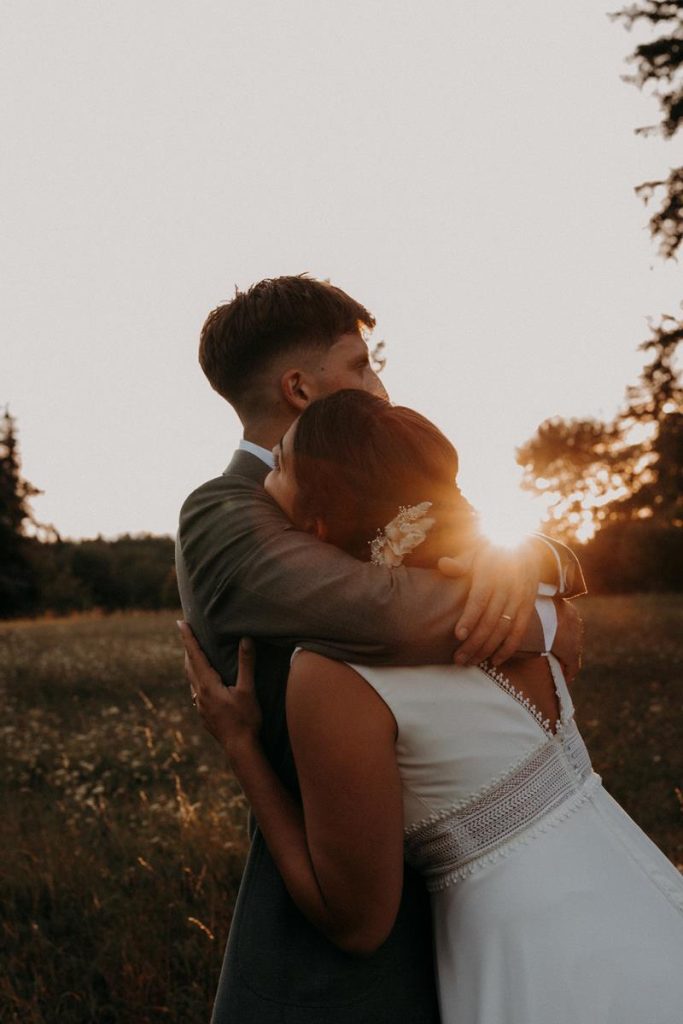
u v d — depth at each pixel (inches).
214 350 73.3
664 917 56.9
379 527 60.6
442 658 57.3
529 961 54.2
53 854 175.8
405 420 61.7
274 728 62.5
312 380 71.5
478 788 57.3
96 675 415.2
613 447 933.8
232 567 61.1
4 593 1982.0
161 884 157.4
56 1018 124.3
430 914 62.2
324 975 59.7
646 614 631.2
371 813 55.2
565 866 56.4
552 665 62.7
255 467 70.9
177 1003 124.9
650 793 209.3
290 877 58.0
